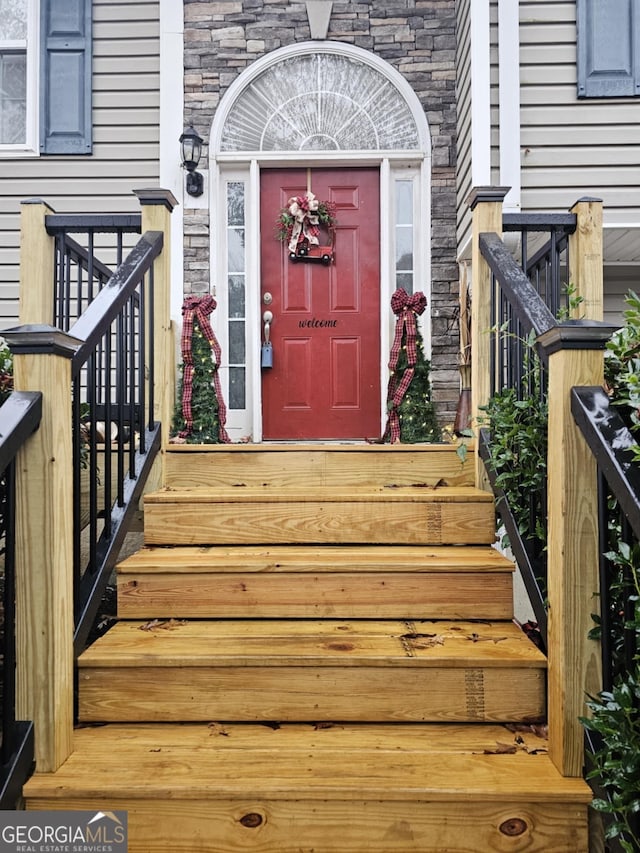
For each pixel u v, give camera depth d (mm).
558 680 1437
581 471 1429
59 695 1450
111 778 1399
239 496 2219
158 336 2520
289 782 1381
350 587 1949
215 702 1657
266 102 4031
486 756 1495
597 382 1431
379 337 4090
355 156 4008
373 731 1615
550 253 2434
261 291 4105
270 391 4109
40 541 1426
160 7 3938
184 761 1468
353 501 2213
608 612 1343
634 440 1283
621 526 1286
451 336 3967
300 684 1656
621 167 3508
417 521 2213
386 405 3975
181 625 1896
